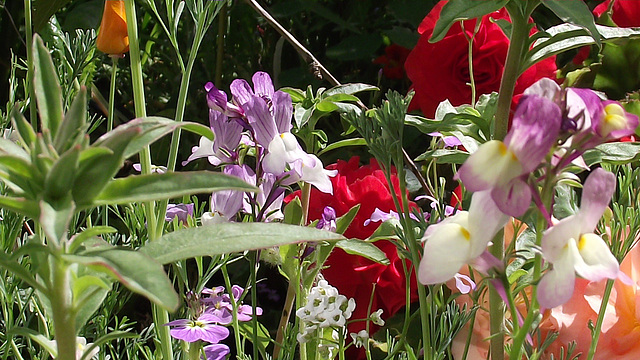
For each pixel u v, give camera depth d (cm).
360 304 55
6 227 49
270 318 67
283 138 44
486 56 66
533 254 43
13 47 89
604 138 33
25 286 51
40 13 57
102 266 31
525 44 40
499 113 40
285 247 46
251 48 97
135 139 34
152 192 32
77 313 34
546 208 34
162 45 96
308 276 47
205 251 33
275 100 45
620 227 42
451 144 48
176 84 94
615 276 33
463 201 44
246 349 60
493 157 33
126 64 92
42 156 32
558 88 34
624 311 44
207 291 48
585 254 33
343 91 50
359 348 55
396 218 49
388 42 101
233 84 45
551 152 34
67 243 33
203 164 84
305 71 89
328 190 46
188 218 45
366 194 55
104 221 53
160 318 44
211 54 95
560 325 44
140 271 31
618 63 63
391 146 41
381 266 54
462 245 34
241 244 33
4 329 51
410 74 68
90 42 58
